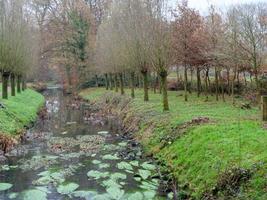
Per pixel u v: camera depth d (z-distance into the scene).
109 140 34.09
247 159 17.03
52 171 24.14
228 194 15.77
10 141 30.56
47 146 32.00
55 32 97.94
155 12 37.34
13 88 55.50
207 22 46.31
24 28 59.31
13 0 52.12
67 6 95.56
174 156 23.08
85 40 91.75
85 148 31.03
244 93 47.12
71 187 20.64
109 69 65.06
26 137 35.28
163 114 33.50
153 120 32.41
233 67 42.97
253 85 47.03
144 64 45.53
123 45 53.12
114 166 24.89
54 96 87.25
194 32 43.12
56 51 97.62
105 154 28.72
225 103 40.50
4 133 30.95
